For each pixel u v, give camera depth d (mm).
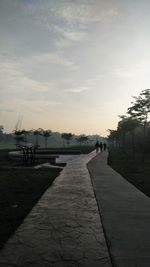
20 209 8016
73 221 6906
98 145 51188
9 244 5387
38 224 6656
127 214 7535
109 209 8078
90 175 15859
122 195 10133
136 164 24547
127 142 59031
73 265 4531
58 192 10750
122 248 5199
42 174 16141
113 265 4539
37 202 9031
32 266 4488
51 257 4828
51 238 5723
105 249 5188
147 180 14453
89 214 7559
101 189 11344
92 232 6109
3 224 6605
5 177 14789
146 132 42656
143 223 6738
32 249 5156
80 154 41594
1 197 9766
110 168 19828
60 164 23062
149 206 8445
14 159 28344
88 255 4918
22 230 6207
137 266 4504
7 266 4484
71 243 5465
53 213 7652
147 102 29656
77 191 10961
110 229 6270
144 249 5164
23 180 13641
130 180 14445
